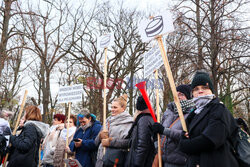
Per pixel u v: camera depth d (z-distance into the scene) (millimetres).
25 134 4602
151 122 3822
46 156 6148
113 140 4141
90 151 4891
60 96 5910
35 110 4969
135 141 3865
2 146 5535
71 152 5121
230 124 2391
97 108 17906
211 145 2273
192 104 3293
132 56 17500
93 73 17312
